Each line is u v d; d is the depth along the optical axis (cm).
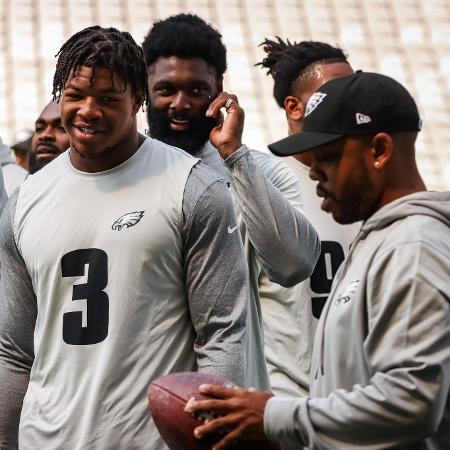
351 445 502
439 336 491
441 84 2552
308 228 671
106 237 635
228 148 658
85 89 636
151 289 632
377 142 533
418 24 2662
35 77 2345
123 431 620
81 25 2466
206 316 637
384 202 538
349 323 519
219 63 763
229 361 628
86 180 650
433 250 502
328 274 798
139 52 656
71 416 626
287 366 771
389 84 539
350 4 2672
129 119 647
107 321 629
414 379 488
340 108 533
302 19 2603
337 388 523
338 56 875
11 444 666
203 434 519
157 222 634
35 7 2491
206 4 2573
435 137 2420
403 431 494
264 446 529
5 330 668
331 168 538
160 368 629
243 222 703
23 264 662
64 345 634
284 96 878
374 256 518
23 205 658
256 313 695
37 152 957
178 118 751
